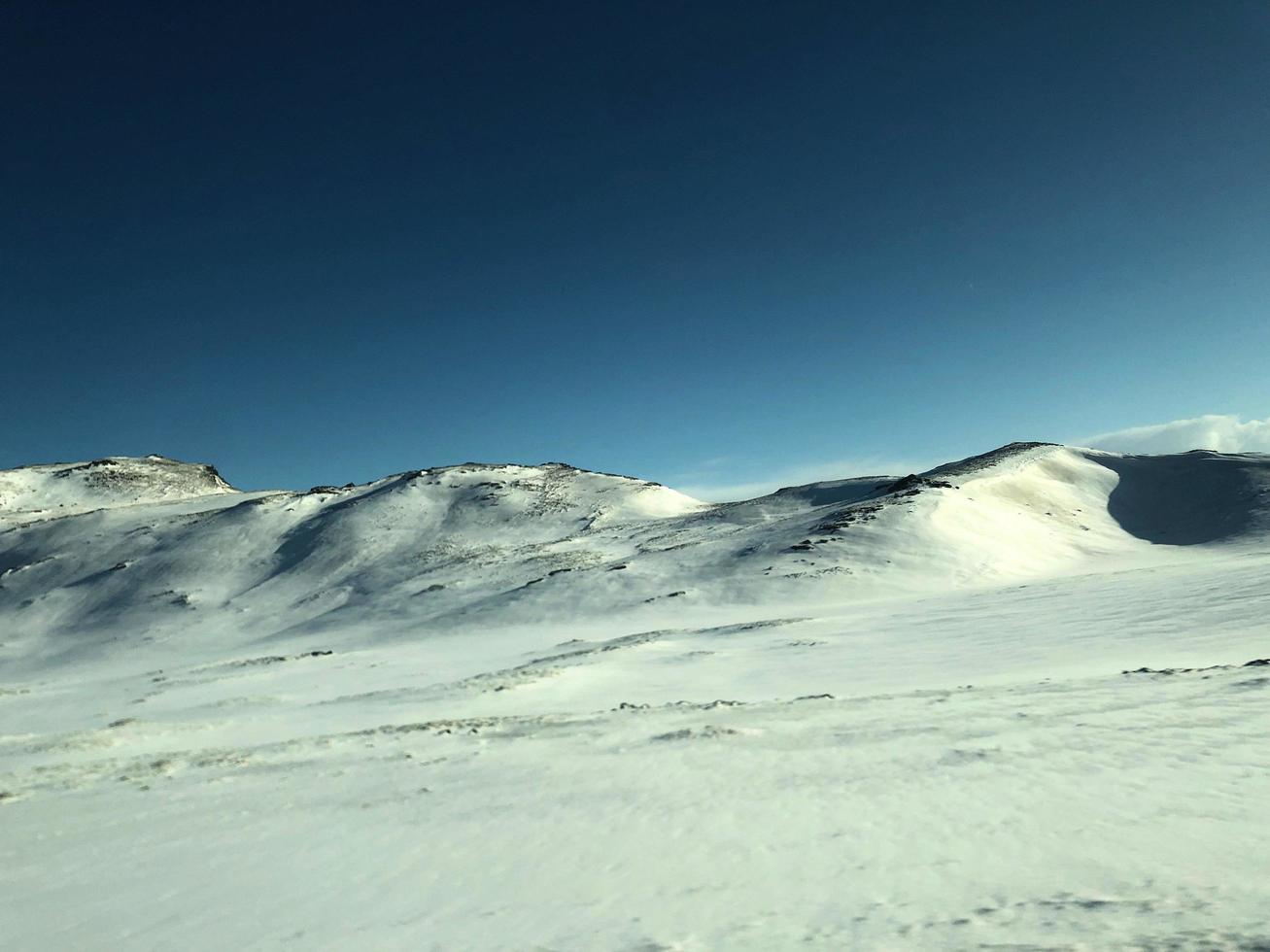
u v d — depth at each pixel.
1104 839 6.64
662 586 61.62
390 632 61.03
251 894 7.17
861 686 21.12
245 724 23.33
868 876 6.31
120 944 6.14
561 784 10.87
